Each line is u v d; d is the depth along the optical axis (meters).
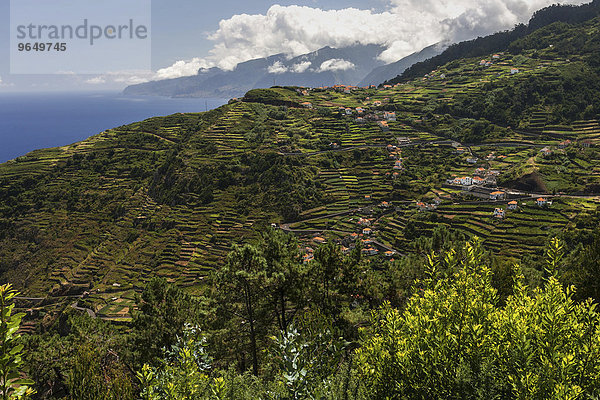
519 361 8.20
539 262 64.19
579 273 23.50
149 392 10.07
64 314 89.75
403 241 113.62
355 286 30.59
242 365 30.06
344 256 30.98
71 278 122.19
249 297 25.77
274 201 142.88
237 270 24.66
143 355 27.05
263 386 13.25
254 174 156.62
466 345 8.89
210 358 11.06
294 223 133.00
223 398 9.72
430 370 8.88
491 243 103.94
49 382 30.19
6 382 5.87
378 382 9.54
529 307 9.59
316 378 9.08
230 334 27.38
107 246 135.88
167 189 154.75
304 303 27.80
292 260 29.06
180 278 113.50
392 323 10.26
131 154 188.12
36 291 120.75
